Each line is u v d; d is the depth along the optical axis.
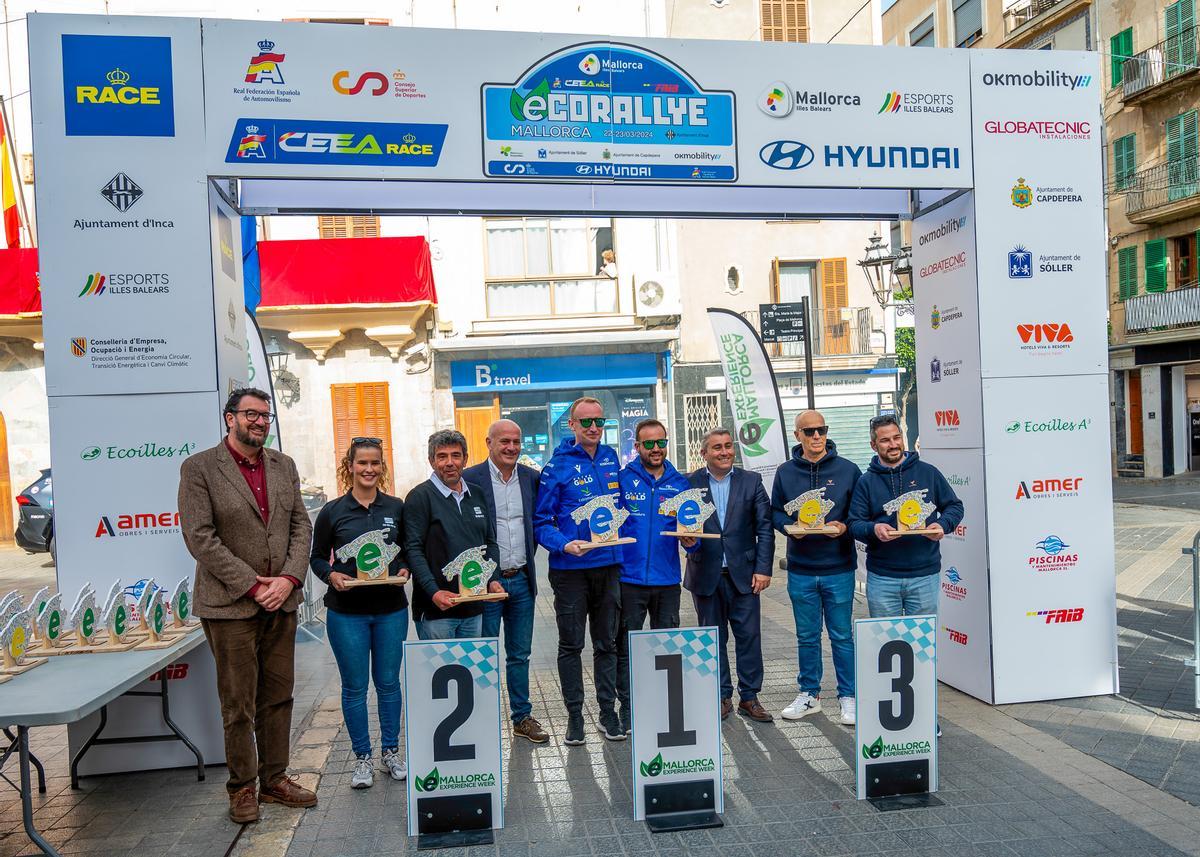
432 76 5.02
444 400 16.20
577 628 4.92
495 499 4.95
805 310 9.96
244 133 4.81
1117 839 3.66
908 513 4.78
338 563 4.39
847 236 18.23
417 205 5.70
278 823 4.07
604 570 4.93
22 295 14.85
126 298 4.71
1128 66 22.23
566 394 16.73
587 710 5.63
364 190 5.59
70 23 4.68
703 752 4.01
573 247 16.66
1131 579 9.48
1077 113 5.70
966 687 5.70
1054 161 5.66
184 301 4.76
